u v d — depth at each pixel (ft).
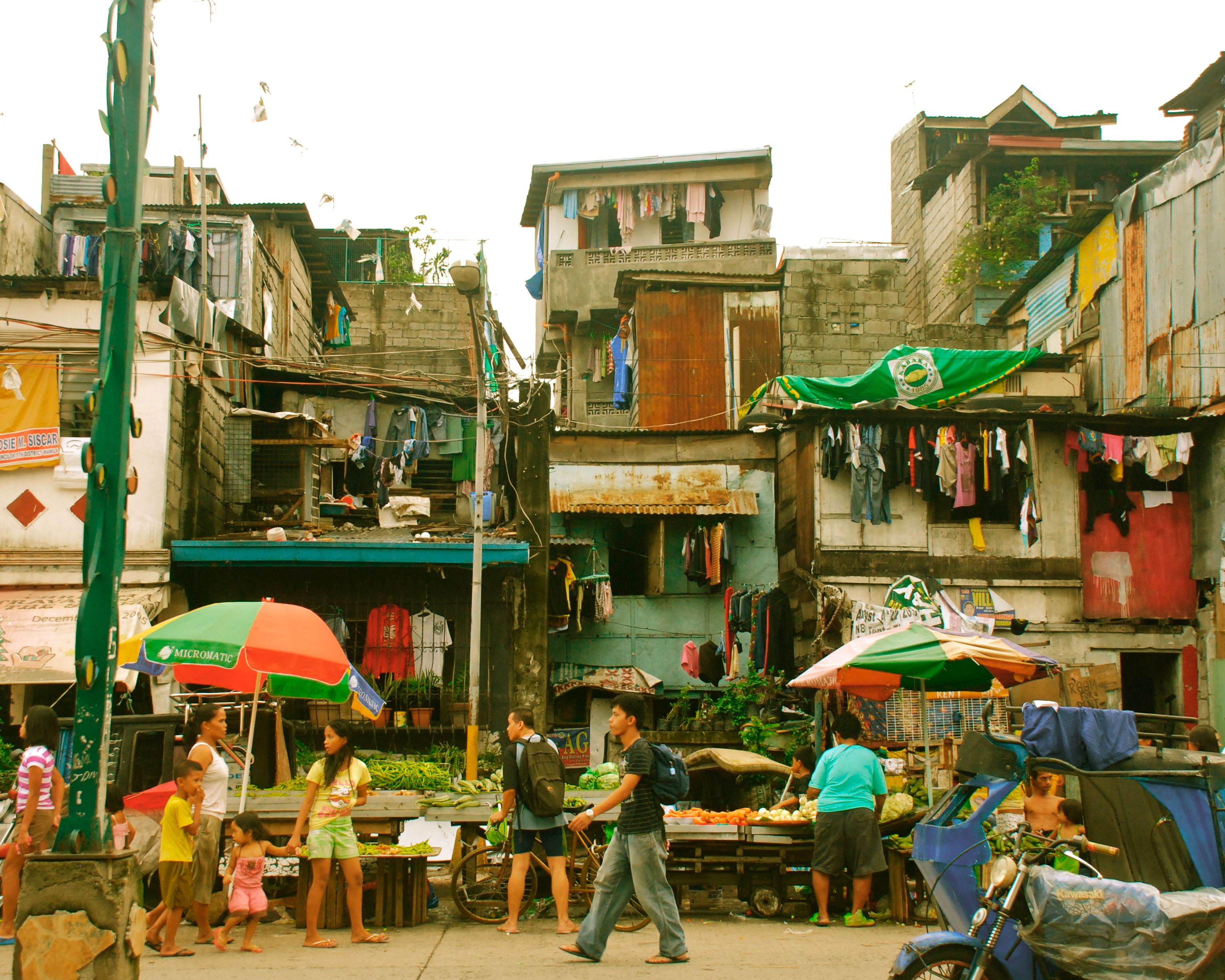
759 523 62.54
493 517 55.26
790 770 39.55
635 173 86.33
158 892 30.94
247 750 31.40
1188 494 59.72
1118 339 66.18
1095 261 69.41
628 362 76.38
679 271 74.84
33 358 48.52
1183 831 21.17
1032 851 21.15
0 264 57.77
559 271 83.10
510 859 30.63
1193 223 60.44
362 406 62.44
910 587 51.62
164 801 30.12
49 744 26.12
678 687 60.13
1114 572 58.44
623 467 61.77
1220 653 56.49
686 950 24.00
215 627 28.32
